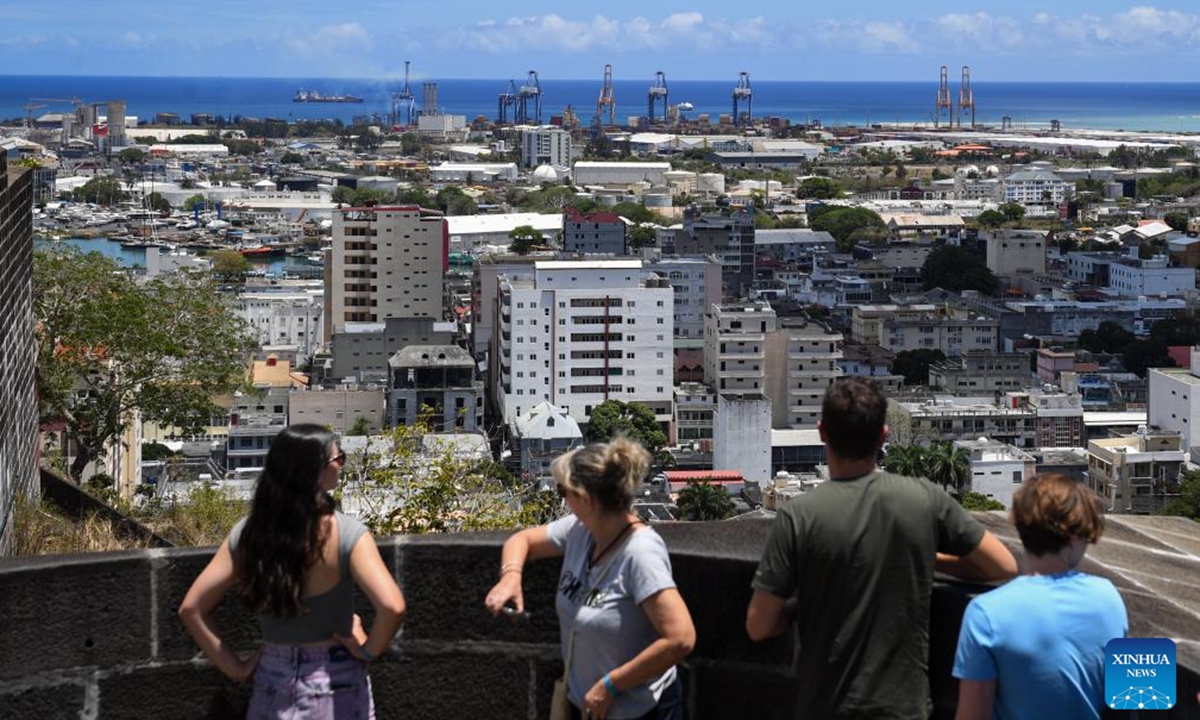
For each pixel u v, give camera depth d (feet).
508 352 502.38
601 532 26.30
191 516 94.58
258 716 26.35
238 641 28.12
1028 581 24.25
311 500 25.82
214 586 26.35
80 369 135.95
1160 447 390.83
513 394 501.97
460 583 28.55
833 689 24.72
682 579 27.99
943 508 25.13
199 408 146.20
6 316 65.31
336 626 26.32
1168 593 26.32
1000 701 24.02
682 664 28.19
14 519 66.23
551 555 27.89
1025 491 24.58
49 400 132.36
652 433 461.37
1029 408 460.96
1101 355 630.33
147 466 275.18
